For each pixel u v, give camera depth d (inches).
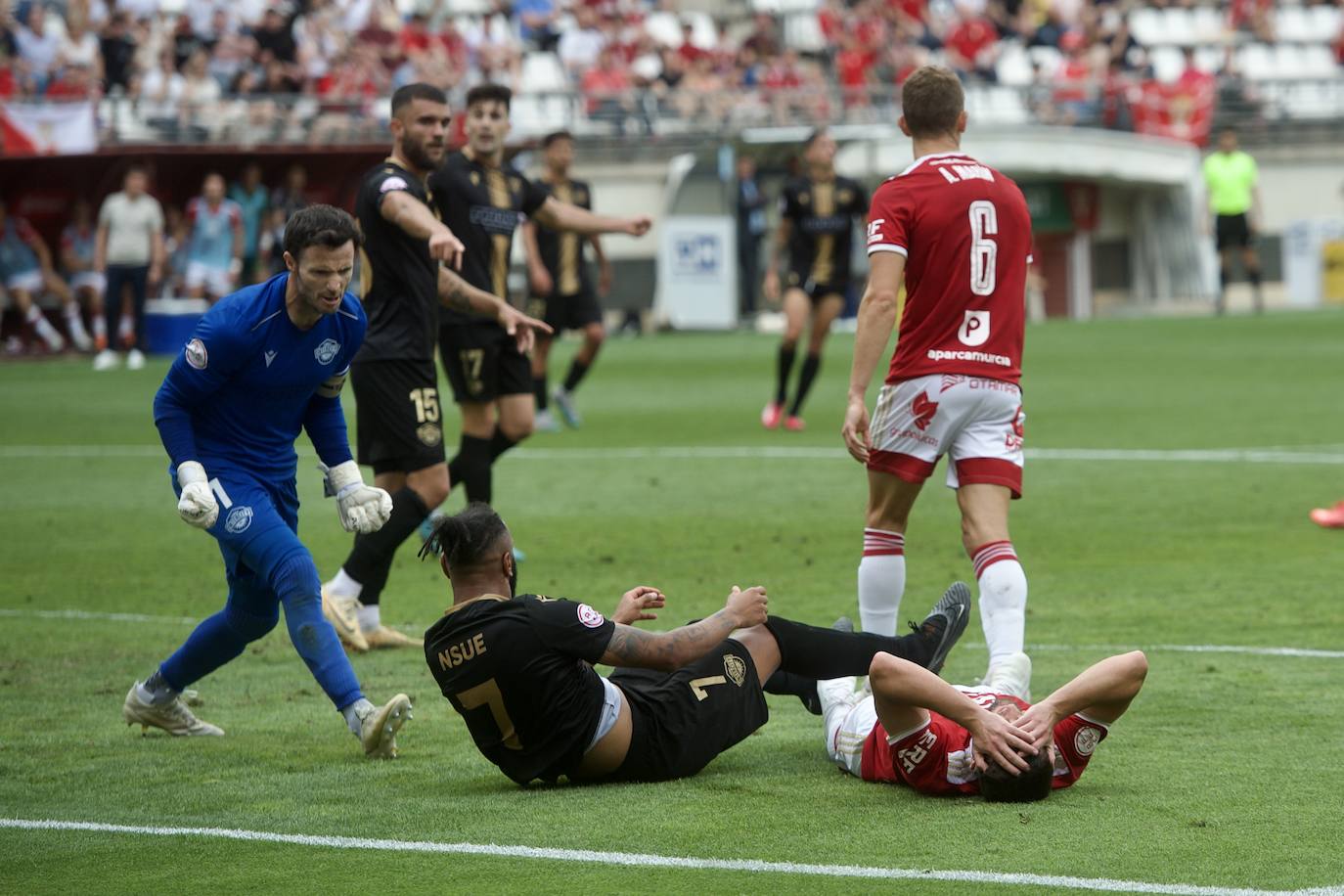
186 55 4067.4
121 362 3417.8
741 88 4756.4
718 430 2224.4
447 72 4266.7
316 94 4141.2
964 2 5413.4
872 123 4761.3
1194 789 675.4
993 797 658.8
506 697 677.3
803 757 748.0
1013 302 834.2
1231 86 5241.1
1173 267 4995.1
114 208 3238.2
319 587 759.1
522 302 3944.4
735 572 1227.9
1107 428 2140.7
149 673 947.3
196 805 684.1
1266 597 1101.7
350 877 584.4
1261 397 2481.5
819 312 2198.6
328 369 767.1
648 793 685.3
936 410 824.3
